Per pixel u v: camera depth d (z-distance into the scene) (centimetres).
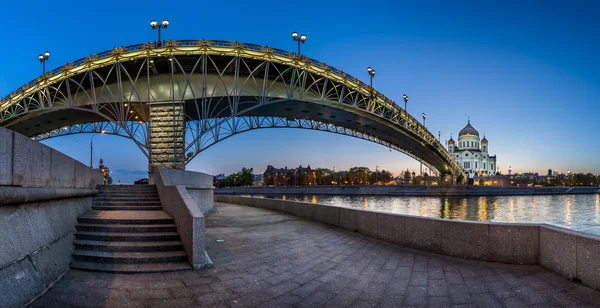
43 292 521
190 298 514
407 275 630
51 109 4069
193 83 4191
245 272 655
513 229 667
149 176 3769
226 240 991
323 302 503
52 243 643
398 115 6712
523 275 598
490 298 504
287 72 4512
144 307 477
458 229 743
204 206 2128
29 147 628
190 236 694
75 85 4241
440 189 11631
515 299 495
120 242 787
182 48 3706
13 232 514
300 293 540
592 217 6003
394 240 914
